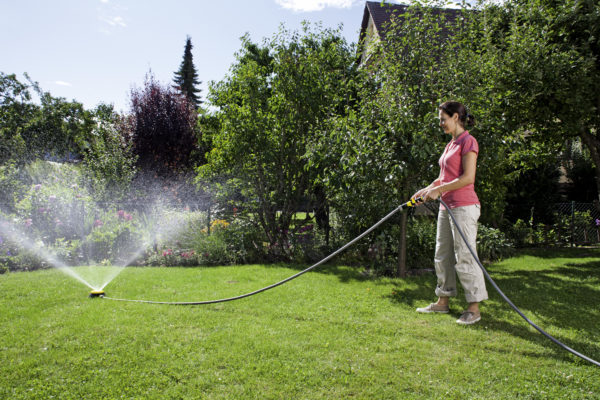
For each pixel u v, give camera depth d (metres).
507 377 2.43
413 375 2.45
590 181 11.66
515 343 2.96
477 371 2.50
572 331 3.21
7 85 22.19
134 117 11.79
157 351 2.75
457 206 3.48
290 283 4.88
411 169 4.98
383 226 6.57
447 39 5.48
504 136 5.41
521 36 6.24
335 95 6.15
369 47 5.81
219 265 6.36
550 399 2.18
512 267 6.37
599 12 6.10
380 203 5.70
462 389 2.28
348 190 5.44
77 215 6.78
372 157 4.97
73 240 6.41
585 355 2.74
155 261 6.39
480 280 3.45
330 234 7.09
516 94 6.26
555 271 5.95
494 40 6.88
